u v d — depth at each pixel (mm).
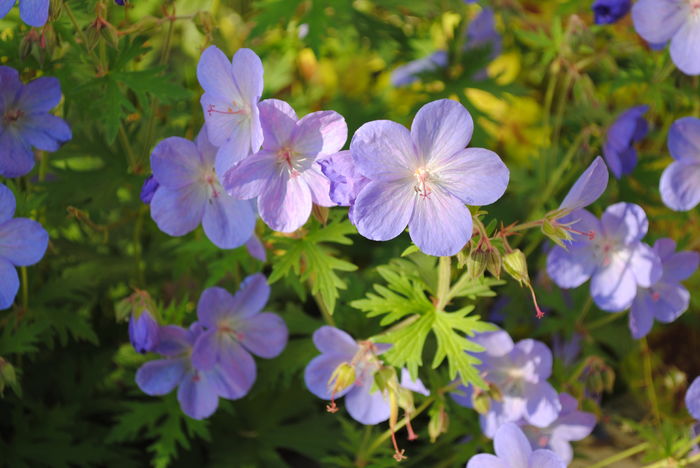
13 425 468
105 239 465
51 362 485
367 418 428
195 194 402
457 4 524
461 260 366
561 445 441
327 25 484
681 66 448
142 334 415
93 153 464
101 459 464
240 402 487
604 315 507
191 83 476
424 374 464
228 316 430
